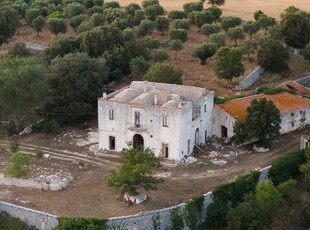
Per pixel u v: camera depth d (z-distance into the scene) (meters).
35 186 98.31
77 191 96.94
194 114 110.94
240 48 149.62
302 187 102.81
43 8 197.12
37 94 117.56
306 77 150.00
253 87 141.88
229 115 113.50
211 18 187.00
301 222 95.38
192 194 95.19
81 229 85.94
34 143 115.12
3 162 107.00
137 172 90.81
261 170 101.75
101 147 110.88
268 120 109.62
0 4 196.88
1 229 90.31
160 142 105.50
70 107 120.94
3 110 128.25
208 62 156.62
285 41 169.50
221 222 94.56
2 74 117.81
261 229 89.12
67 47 148.00
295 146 112.81
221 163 105.81
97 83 126.50
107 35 149.38
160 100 107.88
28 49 161.75
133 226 88.75
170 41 170.50
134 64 144.00
